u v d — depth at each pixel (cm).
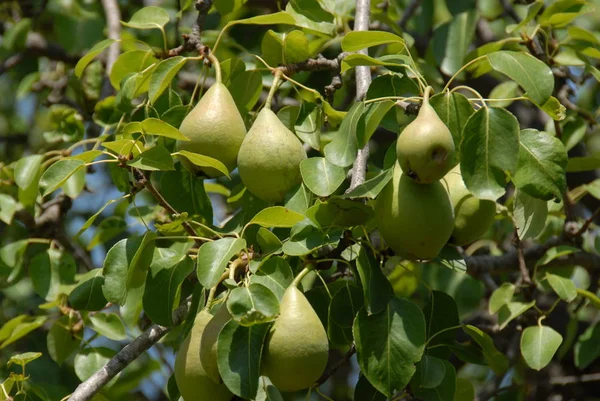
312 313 164
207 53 184
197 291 172
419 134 162
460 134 170
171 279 175
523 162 171
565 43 208
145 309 175
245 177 174
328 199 169
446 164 162
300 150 174
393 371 165
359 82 187
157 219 217
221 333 162
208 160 173
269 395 169
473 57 213
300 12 200
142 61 190
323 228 169
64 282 213
